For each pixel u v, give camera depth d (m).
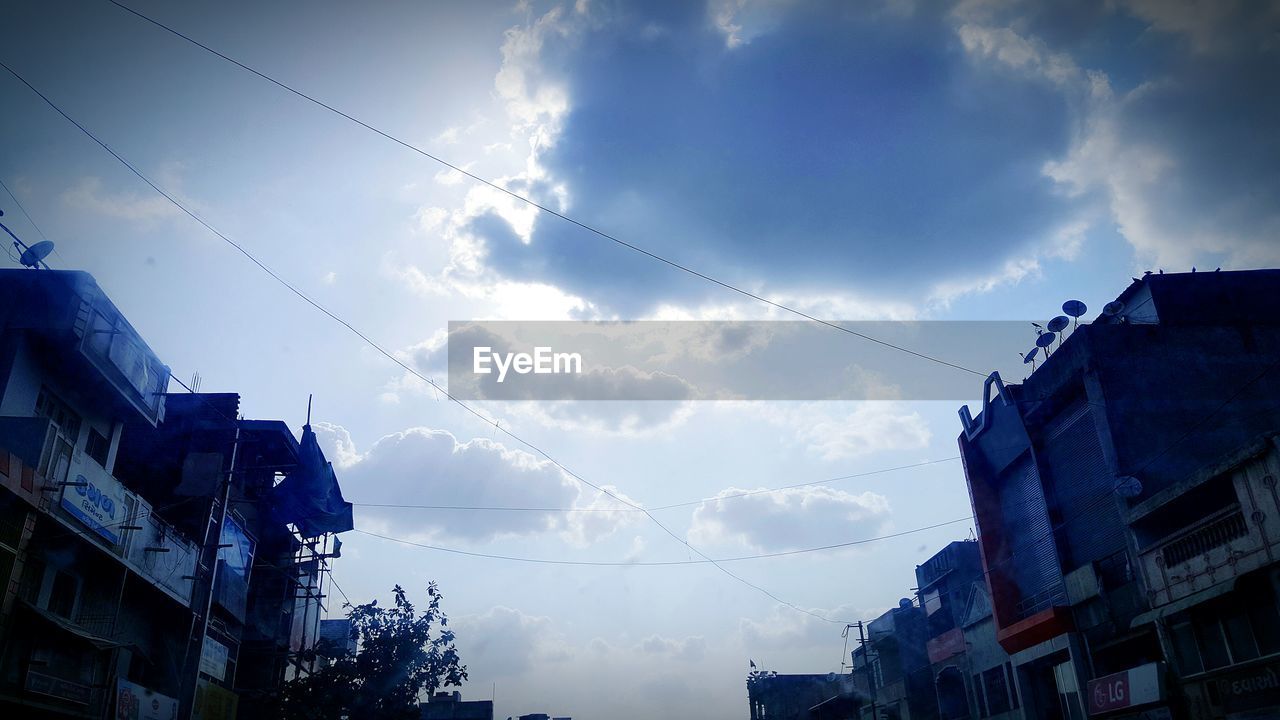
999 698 28.62
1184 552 18.97
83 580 20.69
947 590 36.78
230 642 28.36
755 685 69.12
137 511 21.84
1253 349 22.83
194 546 25.25
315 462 31.55
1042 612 24.05
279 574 31.84
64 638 19.00
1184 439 22.00
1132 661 21.59
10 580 17.00
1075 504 24.22
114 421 23.59
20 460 17.09
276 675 31.00
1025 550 26.97
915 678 39.25
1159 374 22.69
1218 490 18.50
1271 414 22.12
